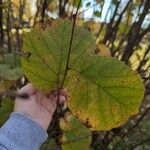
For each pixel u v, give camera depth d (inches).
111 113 9.3
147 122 22.8
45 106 10.2
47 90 9.4
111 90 9.2
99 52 14.7
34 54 9.2
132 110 9.2
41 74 9.3
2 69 12.7
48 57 9.2
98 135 19.7
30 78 9.3
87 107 9.4
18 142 9.6
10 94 13.4
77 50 9.2
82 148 13.6
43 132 10.0
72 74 9.3
